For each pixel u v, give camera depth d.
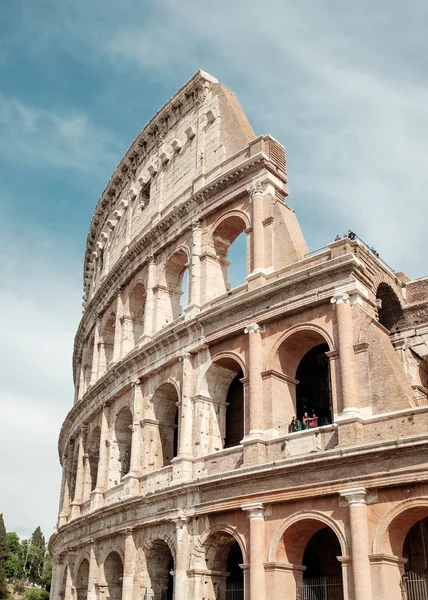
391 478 34.56
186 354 49.38
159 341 51.81
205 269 52.47
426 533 39.12
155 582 47.88
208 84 62.09
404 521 34.88
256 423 42.06
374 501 35.22
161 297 57.56
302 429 43.34
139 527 48.88
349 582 34.53
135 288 63.06
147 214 65.44
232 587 43.78
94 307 72.94
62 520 70.44
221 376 48.97
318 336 43.22
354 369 38.91
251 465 40.88
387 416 36.47
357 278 41.28
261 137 51.88
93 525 56.00
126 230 69.56
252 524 39.31
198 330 49.09
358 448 35.81
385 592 33.31
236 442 49.44
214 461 44.62
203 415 47.34
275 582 37.62
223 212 52.88
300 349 44.91
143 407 53.78
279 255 47.03
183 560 43.41
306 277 42.47
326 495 36.78
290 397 43.53
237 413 50.28
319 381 50.78
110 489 55.25
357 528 34.72
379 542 34.31
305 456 37.91
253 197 50.03
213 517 42.72
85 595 59.44
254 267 47.56
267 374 43.22
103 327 69.62
